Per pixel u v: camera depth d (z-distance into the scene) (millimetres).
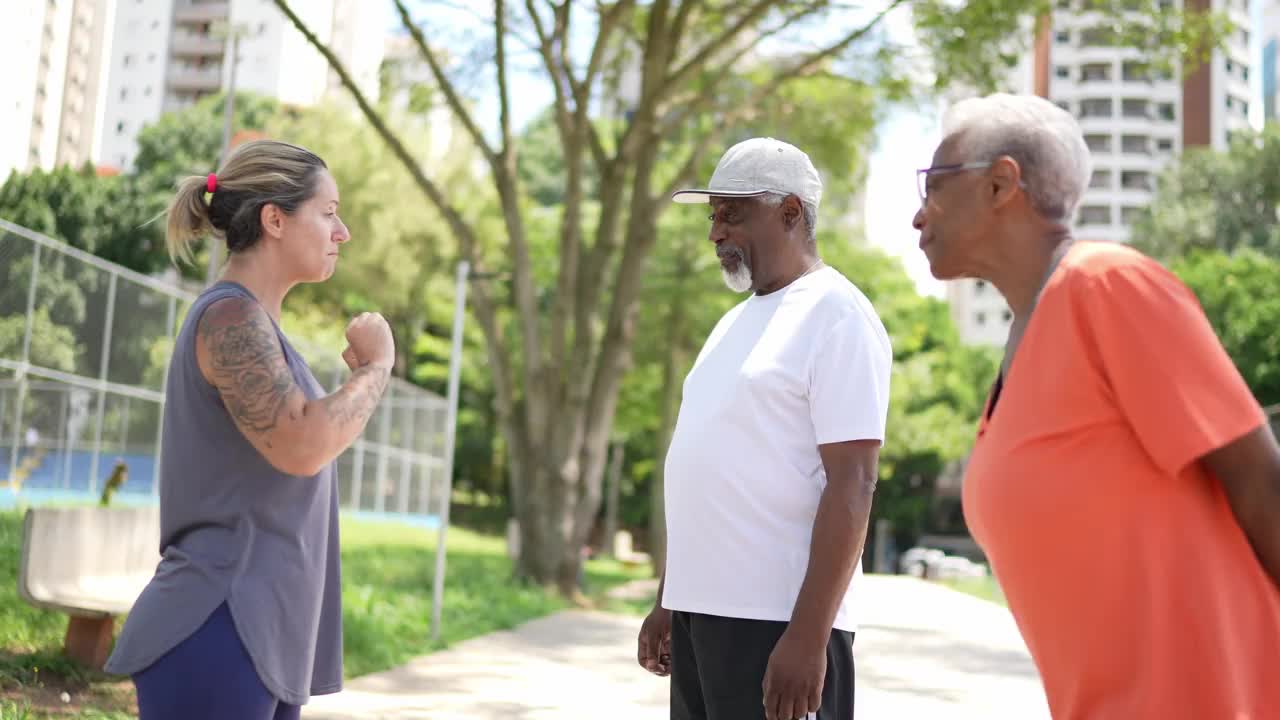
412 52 17438
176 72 94125
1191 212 57938
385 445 29531
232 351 2365
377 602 10703
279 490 2406
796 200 2980
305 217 2561
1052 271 1948
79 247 51188
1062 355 1872
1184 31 15891
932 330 53969
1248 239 56344
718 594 2826
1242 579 1801
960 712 7766
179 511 2404
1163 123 97438
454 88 17250
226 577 2342
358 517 27844
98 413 14914
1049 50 98500
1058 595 1890
